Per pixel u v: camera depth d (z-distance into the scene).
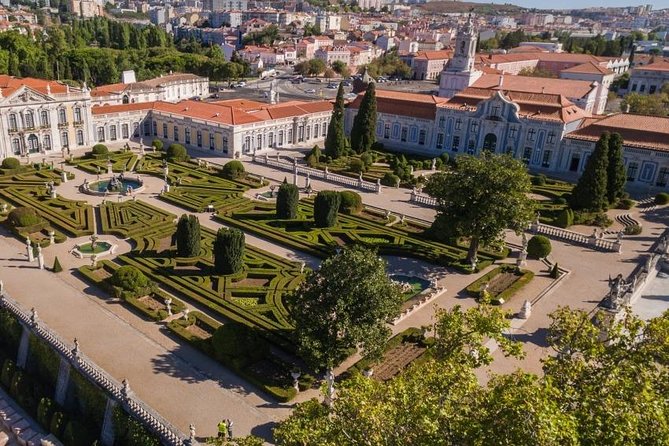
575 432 20.86
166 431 37.03
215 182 93.06
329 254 65.44
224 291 55.59
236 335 44.75
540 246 67.19
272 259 63.44
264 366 45.16
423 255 66.19
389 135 127.69
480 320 30.38
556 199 89.50
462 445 22.36
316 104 130.75
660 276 64.12
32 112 102.69
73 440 40.62
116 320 51.03
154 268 59.97
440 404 24.36
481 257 66.69
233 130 108.12
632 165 97.75
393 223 77.38
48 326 48.78
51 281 57.97
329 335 40.66
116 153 108.19
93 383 42.50
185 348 47.41
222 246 58.00
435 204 85.88
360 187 94.62
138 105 124.19
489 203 58.81
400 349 47.88
